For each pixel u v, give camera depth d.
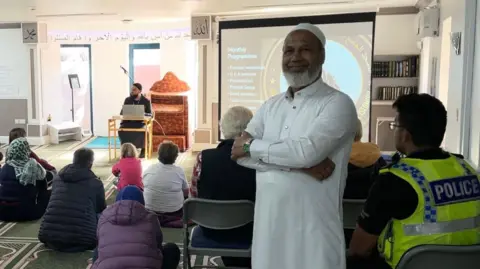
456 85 3.73
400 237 1.50
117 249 2.16
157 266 2.20
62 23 8.46
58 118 8.98
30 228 3.85
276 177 1.63
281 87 5.50
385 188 1.50
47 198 4.14
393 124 1.61
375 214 1.52
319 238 1.60
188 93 8.29
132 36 9.05
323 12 6.96
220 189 2.30
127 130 6.98
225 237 2.37
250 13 7.20
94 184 3.34
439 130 1.51
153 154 7.50
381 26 6.81
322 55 1.66
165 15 7.34
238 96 5.71
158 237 2.29
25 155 4.02
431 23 5.24
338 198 1.64
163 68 8.98
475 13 3.30
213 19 7.41
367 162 2.54
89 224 3.29
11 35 8.18
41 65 8.29
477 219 1.47
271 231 1.65
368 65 4.96
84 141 8.82
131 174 4.36
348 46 5.00
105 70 9.26
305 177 1.59
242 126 2.31
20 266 3.07
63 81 9.23
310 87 1.66
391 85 6.90
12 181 3.96
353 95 5.04
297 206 1.61
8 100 8.37
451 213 1.45
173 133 7.91
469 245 1.42
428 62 5.90
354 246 1.61
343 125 1.57
